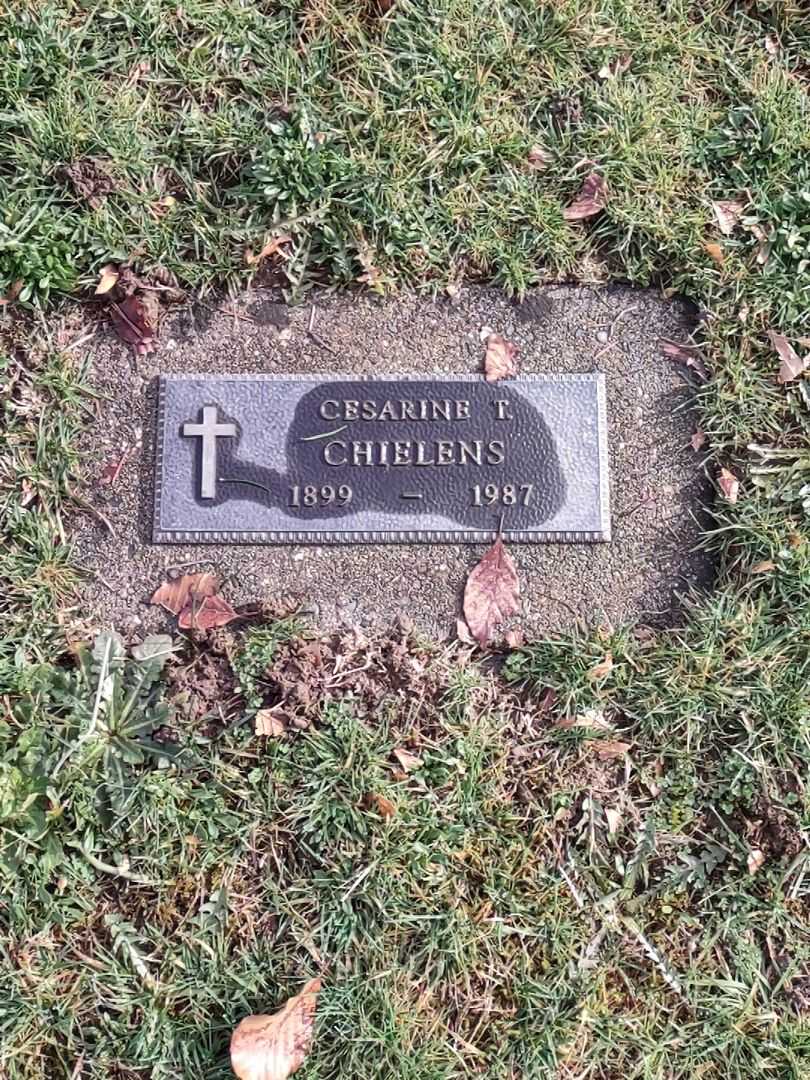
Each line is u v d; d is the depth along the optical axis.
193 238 1.53
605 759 1.48
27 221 1.51
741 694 1.48
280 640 1.48
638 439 1.53
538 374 1.53
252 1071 1.38
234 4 1.55
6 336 1.52
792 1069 1.42
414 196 1.53
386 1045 1.41
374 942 1.43
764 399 1.52
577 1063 1.43
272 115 1.54
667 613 1.51
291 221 1.52
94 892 1.44
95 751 1.45
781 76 1.56
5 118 1.51
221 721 1.47
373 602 1.50
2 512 1.50
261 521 1.50
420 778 1.46
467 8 1.56
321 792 1.45
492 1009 1.43
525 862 1.46
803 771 1.47
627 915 1.45
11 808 1.42
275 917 1.44
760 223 1.54
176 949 1.43
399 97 1.54
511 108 1.55
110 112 1.53
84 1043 1.42
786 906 1.45
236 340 1.53
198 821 1.45
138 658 1.48
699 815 1.47
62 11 1.54
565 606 1.50
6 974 1.42
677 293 1.54
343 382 1.52
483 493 1.51
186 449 1.51
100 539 1.51
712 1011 1.44
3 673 1.46
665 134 1.55
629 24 1.56
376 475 1.50
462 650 1.49
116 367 1.53
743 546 1.50
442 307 1.53
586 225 1.54
